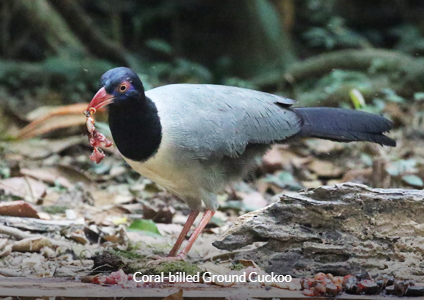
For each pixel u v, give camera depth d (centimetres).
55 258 886
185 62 2097
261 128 905
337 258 811
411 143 1627
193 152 838
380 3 2662
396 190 814
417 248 799
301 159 1456
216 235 1045
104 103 800
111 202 1180
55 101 1891
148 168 848
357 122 967
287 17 2302
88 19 2181
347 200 809
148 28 2448
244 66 2214
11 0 2130
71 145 1501
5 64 1991
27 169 1271
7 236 933
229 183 910
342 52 2069
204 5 2359
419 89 1955
